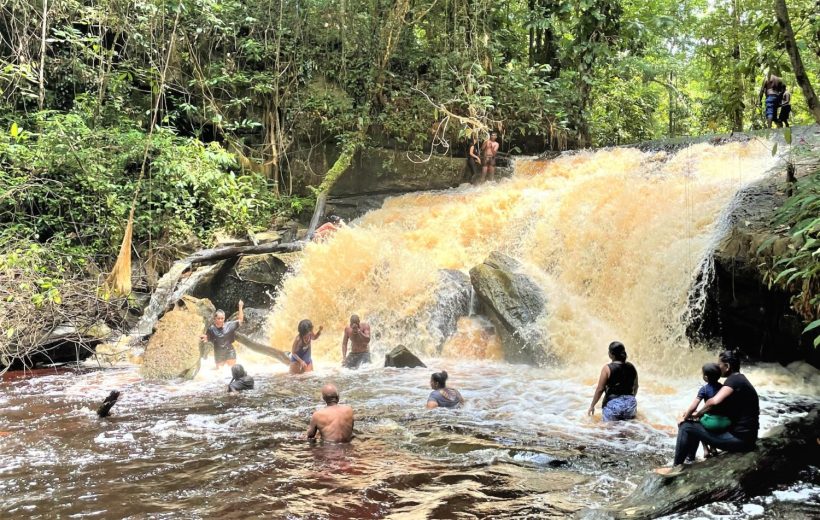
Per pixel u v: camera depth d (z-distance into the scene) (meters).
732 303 10.00
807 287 7.32
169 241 15.82
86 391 9.55
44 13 14.82
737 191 11.38
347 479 5.53
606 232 12.73
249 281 14.62
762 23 7.49
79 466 5.93
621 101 26.11
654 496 4.96
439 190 19.20
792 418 7.24
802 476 5.25
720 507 4.72
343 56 19.41
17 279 12.01
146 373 10.61
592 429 7.26
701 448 6.29
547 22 21.42
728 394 5.70
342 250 14.21
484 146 19.12
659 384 9.71
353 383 10.02
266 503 4.97
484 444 6.60
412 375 10.67
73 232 15.12
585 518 4.61
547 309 11.95
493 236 15.12
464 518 4.68
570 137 21.44
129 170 16.62
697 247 10.73
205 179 15.88
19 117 15.39
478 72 19.16
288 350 13.34
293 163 19.53
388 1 19.58
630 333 11.46
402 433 7.07
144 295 14.66
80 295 12.78
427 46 20.94
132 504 4.96
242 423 7.55
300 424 7.50
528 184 17.20
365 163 19.31
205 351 12.17
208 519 4.66
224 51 19.12
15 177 14.27
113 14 16.53
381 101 19.92
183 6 16.50
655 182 13.42
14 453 6.34
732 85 7.81
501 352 12.22
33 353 11.61
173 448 6.50
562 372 10.85
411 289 13.38
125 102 17.50
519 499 5.07
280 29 18.70
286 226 18.22
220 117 17.59
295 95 19.48
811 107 5.76
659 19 21.61
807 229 6.56
